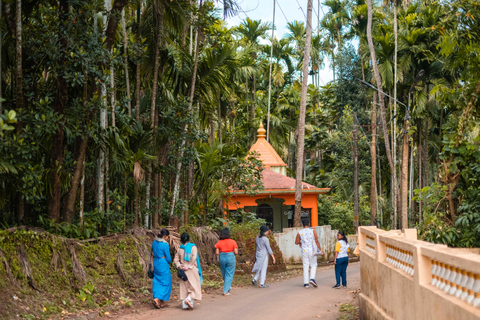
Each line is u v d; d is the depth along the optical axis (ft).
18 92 28.53
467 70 39.86
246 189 58.59
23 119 29.32
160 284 29.09
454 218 38.50
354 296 33.53
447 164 38.63
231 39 90.53
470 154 37.73
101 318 25.70
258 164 59.21
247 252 49.39
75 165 32.68
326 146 113.09
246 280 42.63
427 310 14.11
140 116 45.19
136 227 37.17
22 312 22.95
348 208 97.40
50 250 27.94
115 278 31.91
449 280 13.15
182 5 42.32
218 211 59.00
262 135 96.78
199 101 51.03
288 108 134.00
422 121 98.17
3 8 30.12
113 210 36.88
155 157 37.99
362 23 102.22
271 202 82.23
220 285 39.14
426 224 38.24
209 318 26.16
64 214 31.83
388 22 99.09
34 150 28.73
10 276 24.26
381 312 20.74
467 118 38.32
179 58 47.52
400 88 93.91
